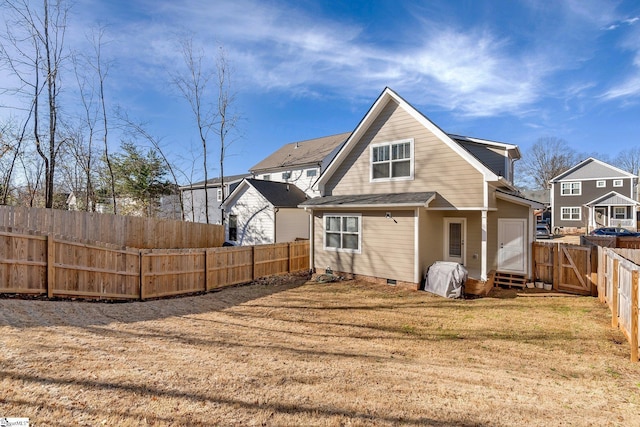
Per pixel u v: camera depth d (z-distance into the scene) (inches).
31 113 593.6
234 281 468.1
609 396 164.9
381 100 498.6
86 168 787.4
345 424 131.0
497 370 196.9
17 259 289.0
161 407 135.1
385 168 506.9
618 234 823.1
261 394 151.5
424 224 450.0
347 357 209.3
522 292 429.4
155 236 538.6
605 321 300.8
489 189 426.6
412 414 140.6
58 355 177.9
